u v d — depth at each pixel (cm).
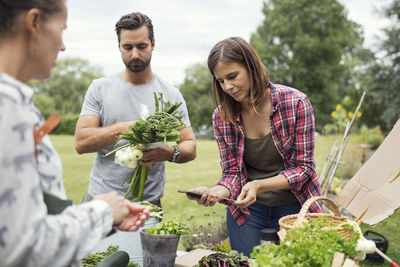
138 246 181
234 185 227
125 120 244
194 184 952
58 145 2192
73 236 82
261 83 205
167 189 870
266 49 3234
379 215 189
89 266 159
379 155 208
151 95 248
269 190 207
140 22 230
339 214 173
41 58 92
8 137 74
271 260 116
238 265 161
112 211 94
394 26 1767
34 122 88
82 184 902
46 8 89
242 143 228
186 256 183
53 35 92
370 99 2052
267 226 237
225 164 235
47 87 5331
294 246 125
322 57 3152
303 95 218
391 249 446
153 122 189
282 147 221
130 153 189
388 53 1800
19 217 74
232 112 223
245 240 238
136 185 206
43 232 77
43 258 77
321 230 138
